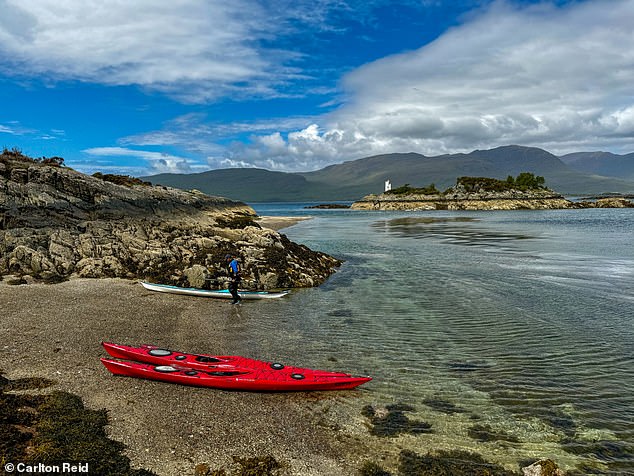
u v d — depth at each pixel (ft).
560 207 506.89
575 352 49.19
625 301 72.95
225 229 122.83
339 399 37.37
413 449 29.84
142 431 30.07
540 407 36.19
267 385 38.01
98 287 74.64
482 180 574.15
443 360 46.78
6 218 93.35
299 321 61.93
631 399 37.65
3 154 118.73
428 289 84.23
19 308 59.11
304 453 28.89
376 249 149.28
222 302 73.31
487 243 161.99
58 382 36.68
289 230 242.78
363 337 54.54
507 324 60.18
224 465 26.61
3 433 26.14
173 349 48.91
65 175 108.88
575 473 27.40
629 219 299.58
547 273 98.89
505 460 28.68
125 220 109.50
